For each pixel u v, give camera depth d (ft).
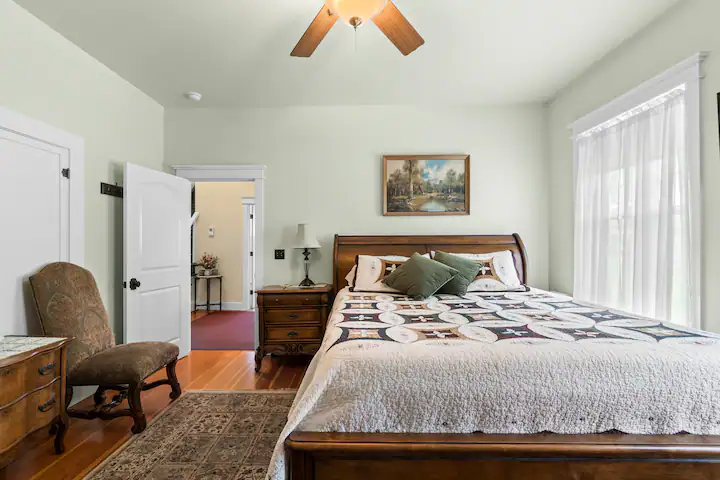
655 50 7.72
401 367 4.45
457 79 10.47
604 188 9.27
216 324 17.16
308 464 4.15
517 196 12.42
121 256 10.32
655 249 7.73
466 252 11.63
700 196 6.70
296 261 12.46
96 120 9.28
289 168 12.50
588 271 10.03
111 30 7.93
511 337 5.22
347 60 9.29
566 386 4.32
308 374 5.23
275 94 11.44
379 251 11.71
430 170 12.39
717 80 6.42
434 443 4.11
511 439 4.16
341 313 7.14
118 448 6.48
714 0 6.46
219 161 12.49
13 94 7.02
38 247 7.55
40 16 7.41
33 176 7.43
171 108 12.50
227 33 8.05
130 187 9.86
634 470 4.04
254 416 7.73
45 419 5.88
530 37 8.29
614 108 8.71
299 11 7.25
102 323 8.13
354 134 12.49
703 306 6.72
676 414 4.27
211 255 21.35
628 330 5.57
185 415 7.77
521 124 12.39
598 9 7.29
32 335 7.34
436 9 7.22
